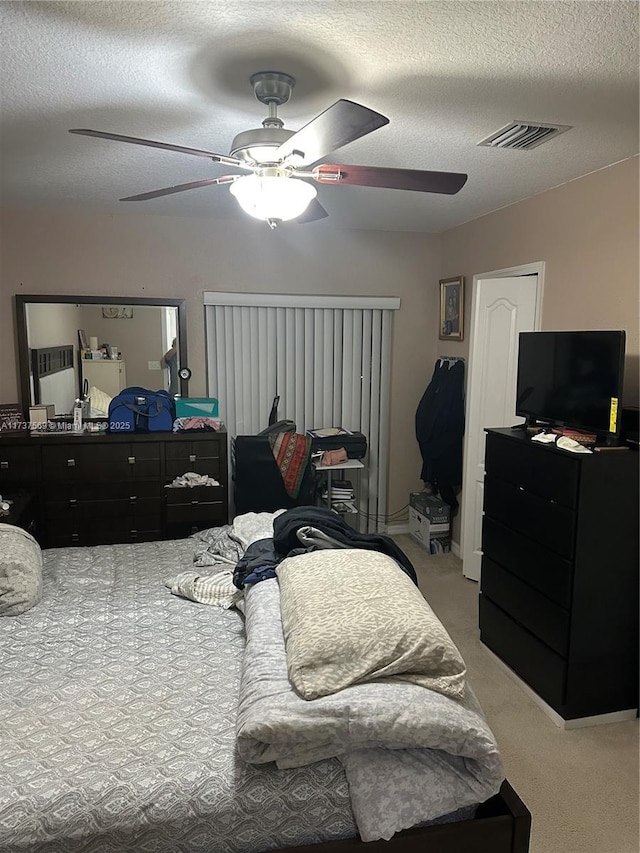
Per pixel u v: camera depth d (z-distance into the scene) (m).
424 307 4.76
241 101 2.09
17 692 1.78
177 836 1.40
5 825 1.35
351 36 1.65
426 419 4.52
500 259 3.82
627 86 1.96
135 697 1.77
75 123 2.31
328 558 2.05
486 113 2.19
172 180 3.21
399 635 1.63
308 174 1.94
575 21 1.56
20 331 4.05
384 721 1.45
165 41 1.68
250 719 1.48
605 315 2.88
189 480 3.95
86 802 1.40
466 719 1.52
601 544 2.42
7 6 1.50
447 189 2.07
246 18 1.56
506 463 2.88
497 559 2.99
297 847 1.44
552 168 2.87
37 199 3.67
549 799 2.14
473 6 1.49
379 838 1.45
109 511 3.90
